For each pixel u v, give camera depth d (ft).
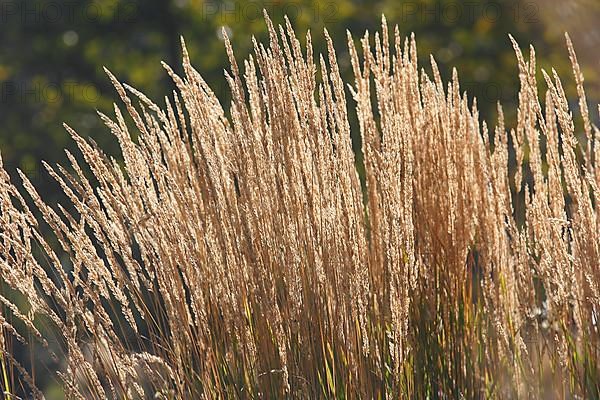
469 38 68.49
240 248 22.07
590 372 23.36
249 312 22.52
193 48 73.97
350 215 22.25
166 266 21.80
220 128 22.36
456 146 24.63
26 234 21.27
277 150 21.81
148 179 22.04
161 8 73.92
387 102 23.08
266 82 21.71
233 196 22.02
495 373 24.70
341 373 22.24
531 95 23.68
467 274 25.12
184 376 21.95
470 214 24.67
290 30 21.97
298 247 22.16
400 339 21.84
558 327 24.21
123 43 77.71
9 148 70.59
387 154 22.41
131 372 21.54
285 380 21.52
